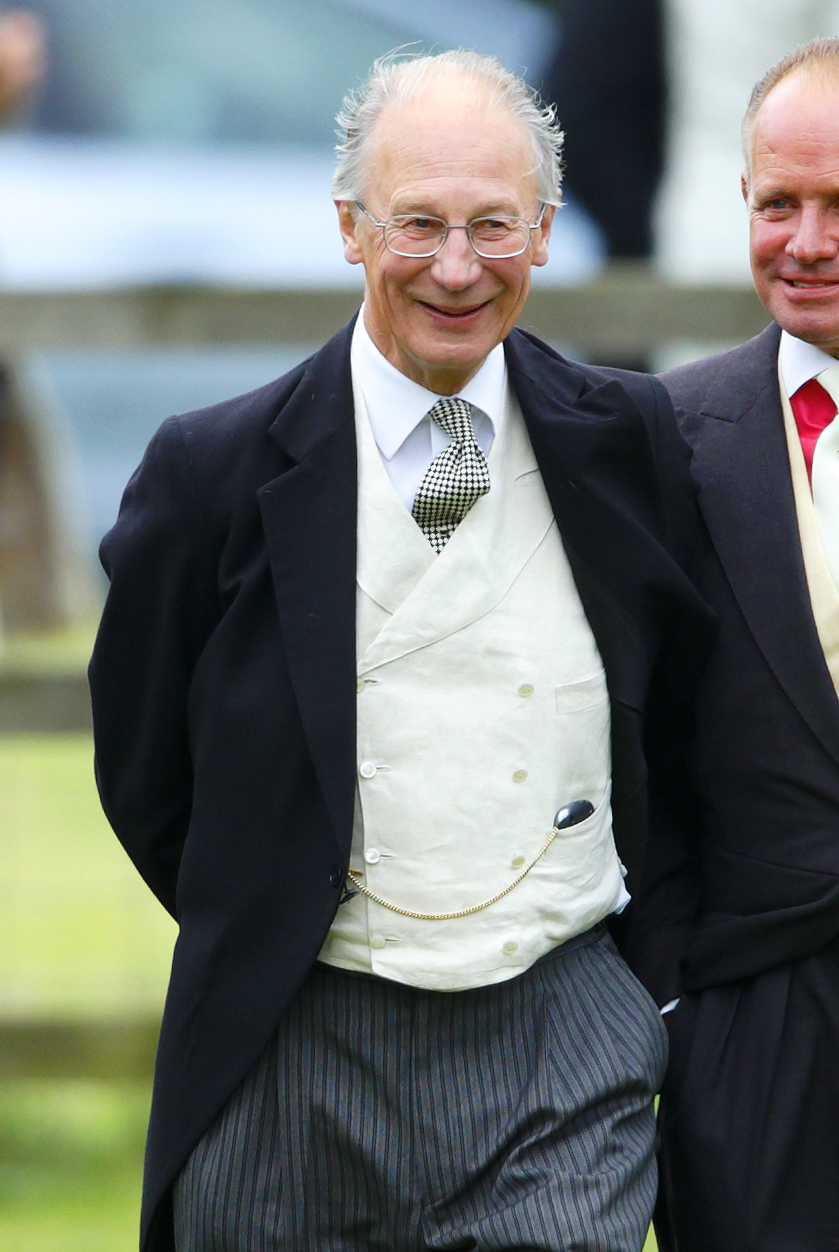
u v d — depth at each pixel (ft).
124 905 72.74
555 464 35.40
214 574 35.40
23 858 75.00
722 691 37.29
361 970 35.01
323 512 34.63
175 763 36.99
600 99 75.66
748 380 37.99
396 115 33.40
